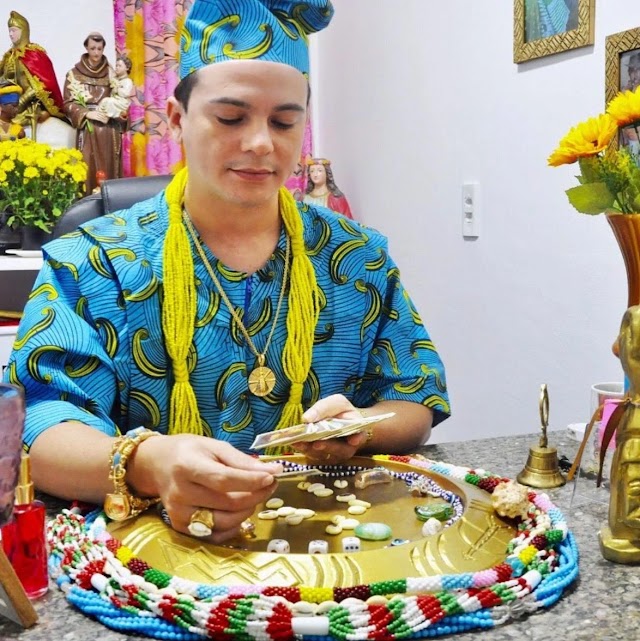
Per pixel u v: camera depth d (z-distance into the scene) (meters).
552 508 0.79
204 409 1.04
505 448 1.13
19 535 0.65
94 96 2.25
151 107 2.45
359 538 0.72
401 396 1.14
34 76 2.20
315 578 0.62
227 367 1.04
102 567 0.66
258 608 0.58
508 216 1.87
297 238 1.10
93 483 0.83
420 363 1.17
